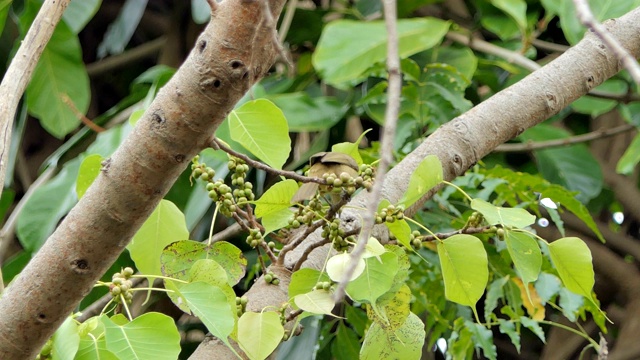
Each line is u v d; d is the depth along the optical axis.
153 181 2.26
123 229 2.27
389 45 2.05
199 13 3.47
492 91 3.64
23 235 3.26
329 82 3.22
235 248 2.44
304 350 3.07
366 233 2.06
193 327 3.44
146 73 3.60
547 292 2.91
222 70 2.22
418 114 3.21
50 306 2.27
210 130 2.25
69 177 3.30
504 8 3.39
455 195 3.10
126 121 3.45
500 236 2.38
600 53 2.64
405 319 2.37
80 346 2.25
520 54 3.44
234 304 2.34
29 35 2.40
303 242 2.50
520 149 3.55
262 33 2.22
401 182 2.53
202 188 3.15
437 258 3.02
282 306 2.38
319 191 2.40
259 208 2.42
